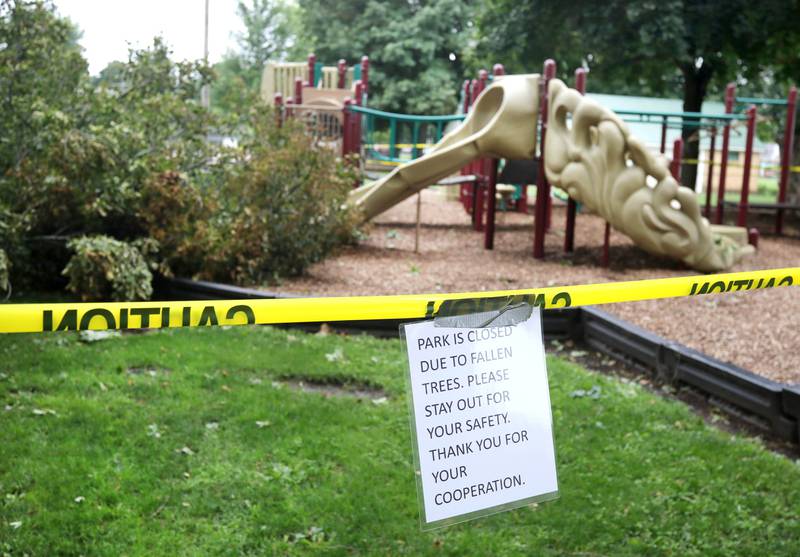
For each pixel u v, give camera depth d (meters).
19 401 4.90
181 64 8.82
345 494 3.92
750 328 7.48
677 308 8.13
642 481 4.19
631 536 3.68
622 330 6.50
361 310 1.93
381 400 5.24
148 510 3.71
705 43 17.58
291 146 8.75
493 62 22.98
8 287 6.75
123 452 4.27
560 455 4.45
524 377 2.05
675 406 5.33
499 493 2.02
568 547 3.56
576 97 10.25
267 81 19.91
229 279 8.47
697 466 4.37
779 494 4.11
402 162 14.84
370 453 4.40
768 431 5.06
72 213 7.92
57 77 8.16
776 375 6.17
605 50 18.73
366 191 11.76
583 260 11.02
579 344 7.07
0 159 7.72
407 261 10.41
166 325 1.87
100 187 7.66
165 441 4.43
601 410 5.19
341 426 4.74
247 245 8.34
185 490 3.91
